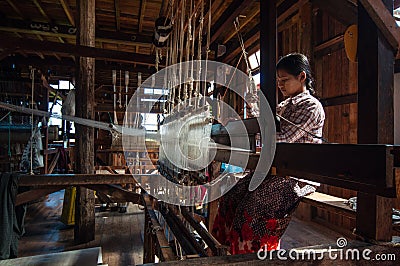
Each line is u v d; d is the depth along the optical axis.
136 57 3.05
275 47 0.96
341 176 0.67
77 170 3.69
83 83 3.72
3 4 4.52
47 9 4.71
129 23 5.26
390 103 0.67
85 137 3.70
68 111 4.88
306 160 0.80
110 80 8.88
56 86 9.09
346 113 3.49
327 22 3.80
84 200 3.49
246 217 1.28
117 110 7.48
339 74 3.61
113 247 3.29
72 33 5.27
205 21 3.79
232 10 3.17
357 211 0.77
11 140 5.53
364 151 0.61
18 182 2.57
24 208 2.74
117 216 4.48
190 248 1.18
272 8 0.95
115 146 5.01
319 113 1.33
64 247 3.32
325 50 3.84
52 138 6.66
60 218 4.41
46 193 2.66
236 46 4.67
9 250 2.52
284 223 1.28
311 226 3.72
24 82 6.91
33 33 5.26
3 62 6.24
